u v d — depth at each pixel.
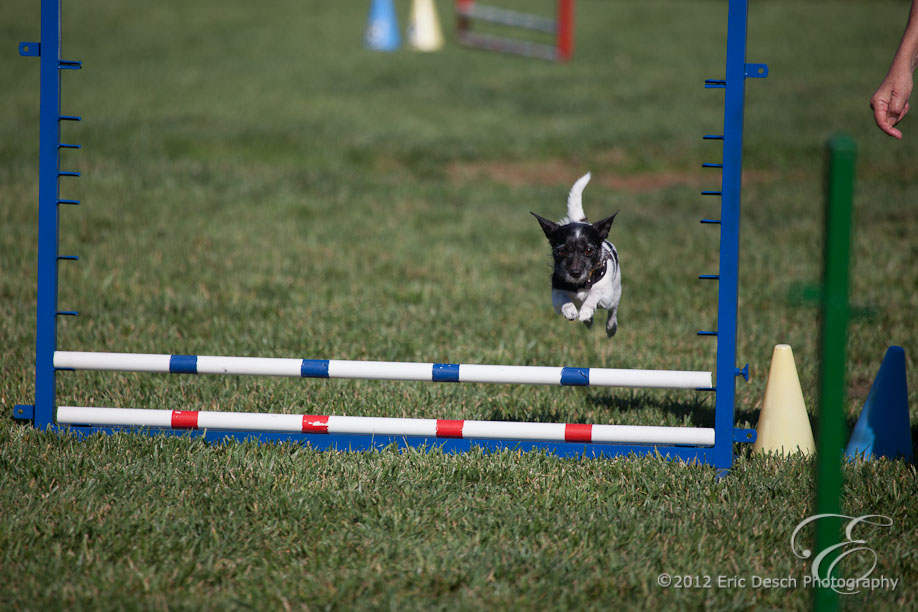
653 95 31.03
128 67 34.19
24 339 10.45
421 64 36.75
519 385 9.68
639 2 54.00
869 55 37.09
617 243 16.41
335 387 9.40
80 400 8.90
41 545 6.15
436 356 10.42
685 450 7.82
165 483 7.07
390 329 11.45
